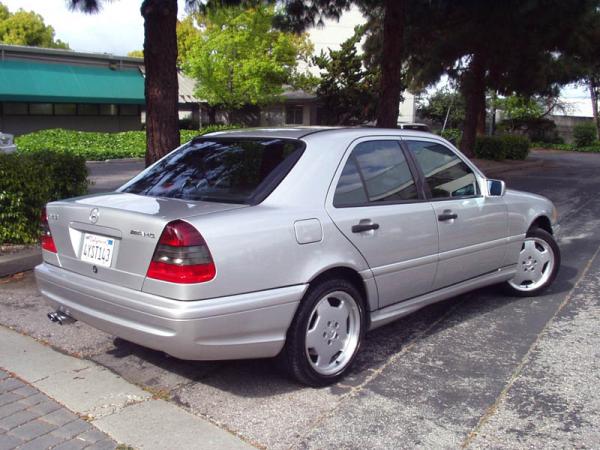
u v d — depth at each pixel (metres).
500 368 4.39
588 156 34.41
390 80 13.83
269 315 3.63
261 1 12.62
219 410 3.72
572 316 5.56
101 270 3.76
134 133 27.95
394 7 13.54
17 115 30.05
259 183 3.96
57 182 7.61
